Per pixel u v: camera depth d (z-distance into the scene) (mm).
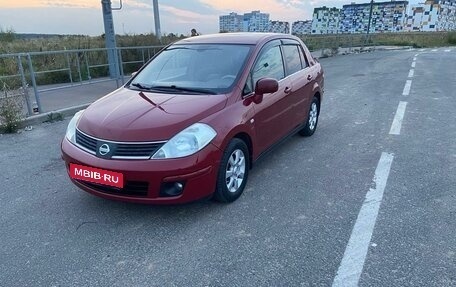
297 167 4508
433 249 2818
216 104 3477
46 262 2783
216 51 4305
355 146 5250
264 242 2963
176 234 3105
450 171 4273
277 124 4426
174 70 4262
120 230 3188
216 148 3219
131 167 2982
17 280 2590
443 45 40500
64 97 8688
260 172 4371
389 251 2809
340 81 11984
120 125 3178
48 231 3199
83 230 3201
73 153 3305
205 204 3600
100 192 3236
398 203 3539
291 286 2469
